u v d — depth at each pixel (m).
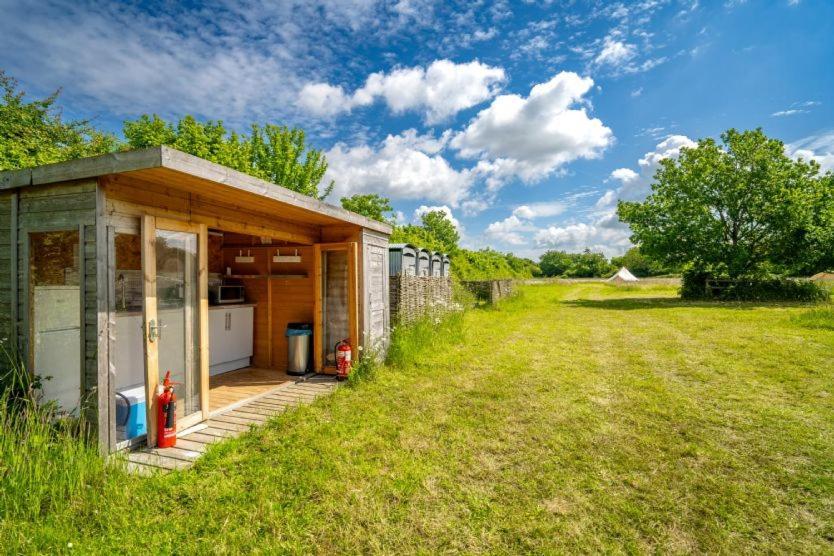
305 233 6.52
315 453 3.60
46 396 3.52
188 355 4.34
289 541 2.43
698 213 20.86
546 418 4.55
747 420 4.46
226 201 4.66
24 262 3.55
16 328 3.59
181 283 4.23
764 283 19.48
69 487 2.73
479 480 3.20
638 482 3.17
